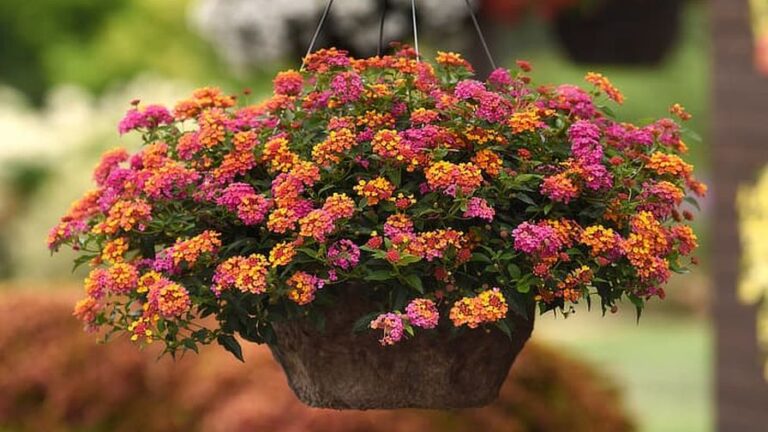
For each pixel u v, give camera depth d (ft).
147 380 18.34
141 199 9.57
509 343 9.49
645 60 23.49
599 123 10.03
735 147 17.10
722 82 17.11
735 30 16.99
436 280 8.98
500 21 23.09
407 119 9.44
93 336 18.98
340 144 8.85
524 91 9.80
